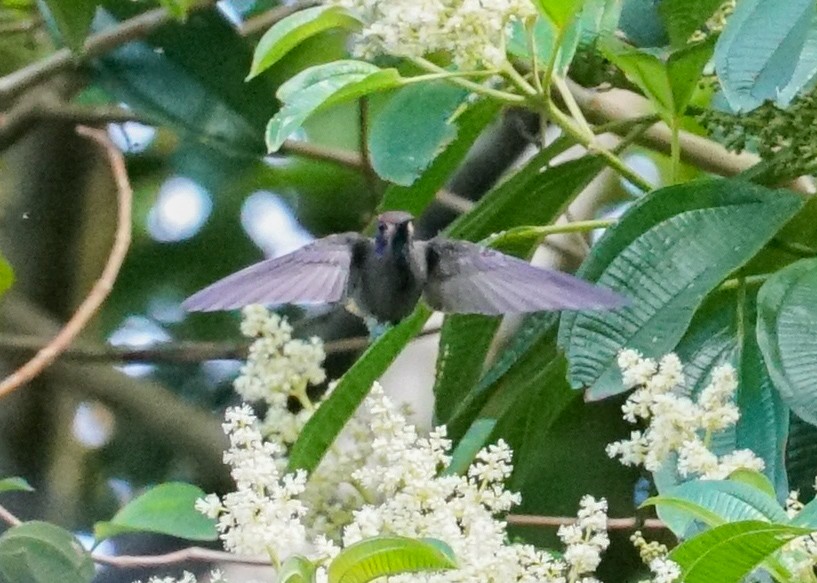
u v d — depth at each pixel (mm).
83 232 4598
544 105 3834
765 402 3793
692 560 3615
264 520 3680
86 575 3844
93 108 4180
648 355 3770
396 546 3615
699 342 3832
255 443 3691
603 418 4047
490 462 3719
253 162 4199
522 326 3893
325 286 3666
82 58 4039
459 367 3904
